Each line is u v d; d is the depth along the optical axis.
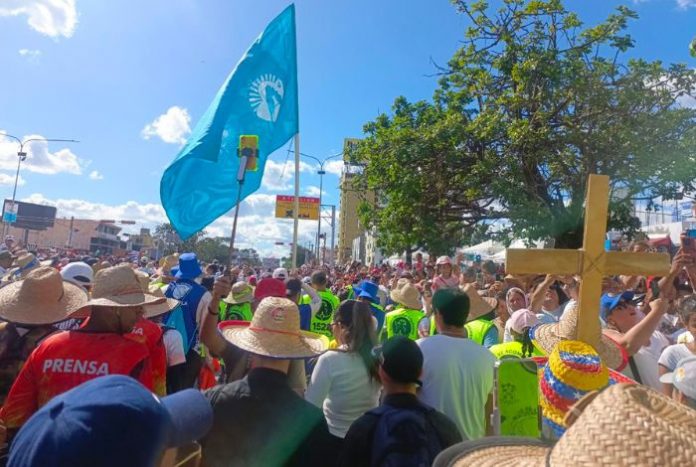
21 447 1.00
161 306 4.39
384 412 2.32
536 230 15.13
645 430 1.19
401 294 6.75
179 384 4.19
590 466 1.21
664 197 15.48
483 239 18.47
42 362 2.61
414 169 16.91
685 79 15.25
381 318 6.54
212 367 5.66
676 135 15.27
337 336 3.43
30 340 3.11
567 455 1.28
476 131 15.91
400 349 2.46
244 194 5.85
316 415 2.63
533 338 3.49
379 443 2.21
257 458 2.44
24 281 3.16
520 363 2.94
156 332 3.08
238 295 6.55
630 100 15.09
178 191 5.62
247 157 5.17
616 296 4.15
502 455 1.67
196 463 1.78
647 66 15.52
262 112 6.10
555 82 15.37
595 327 2.74
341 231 72.00
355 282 15.68
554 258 2.73
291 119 6.32
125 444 0.98
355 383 3.22
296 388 3.73
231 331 3.00
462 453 1.69
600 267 2.75
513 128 14.83
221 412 2.51
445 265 8.78
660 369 3.55
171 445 1.35
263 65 6.19
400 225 18.56
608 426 1.24
